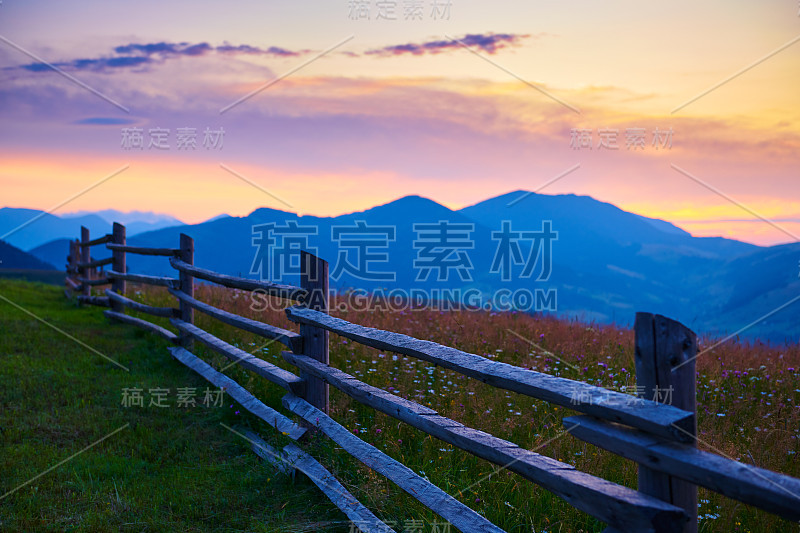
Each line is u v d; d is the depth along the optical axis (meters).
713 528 3.46
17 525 3.80
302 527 3.85
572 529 3.56
